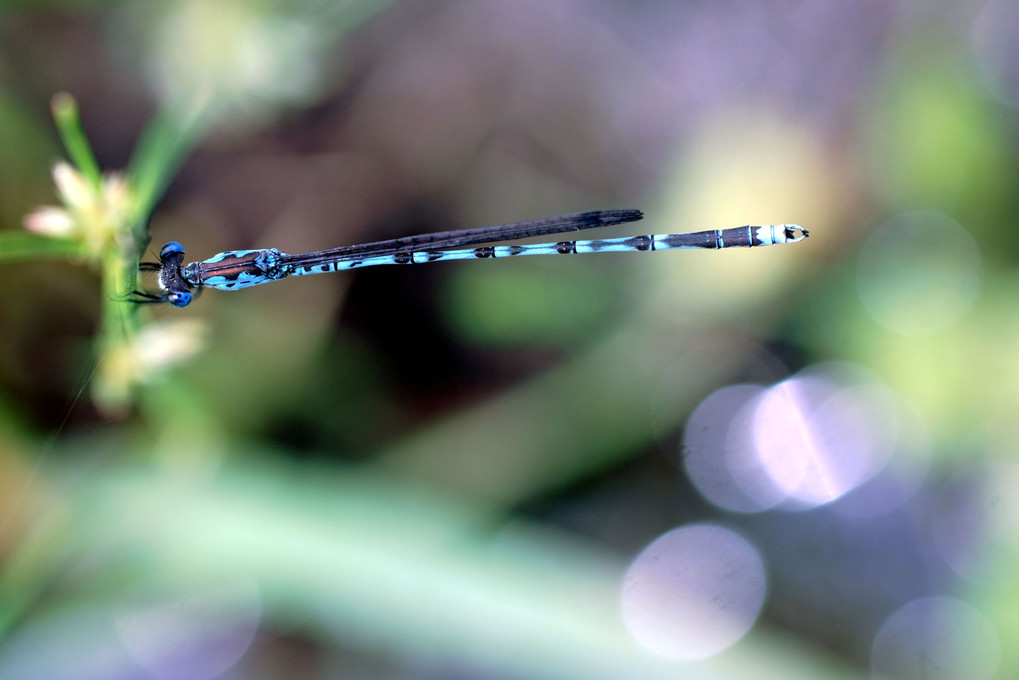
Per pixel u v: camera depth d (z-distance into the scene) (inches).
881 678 13.0
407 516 13.0
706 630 13.1
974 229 13.3
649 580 13.1
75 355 12.8
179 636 12.7
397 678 12.8
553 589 12.8
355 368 13.2
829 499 13.3
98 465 12.7
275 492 12.8
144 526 12.6
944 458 13.2
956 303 13.3
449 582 12.7
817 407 13.3
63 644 12.6
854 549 13.2
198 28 13.0
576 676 12.6
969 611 13.0
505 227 12.8
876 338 13.3
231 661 12.8
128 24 13.0
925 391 13.3
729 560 13.2
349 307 13.3
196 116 12.7
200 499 12.7
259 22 13.0
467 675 12.7
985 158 13.3
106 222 12.2
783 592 13.1
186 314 13.0
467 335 13.3
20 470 12.7
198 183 13.3
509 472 13.2
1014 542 13.0
